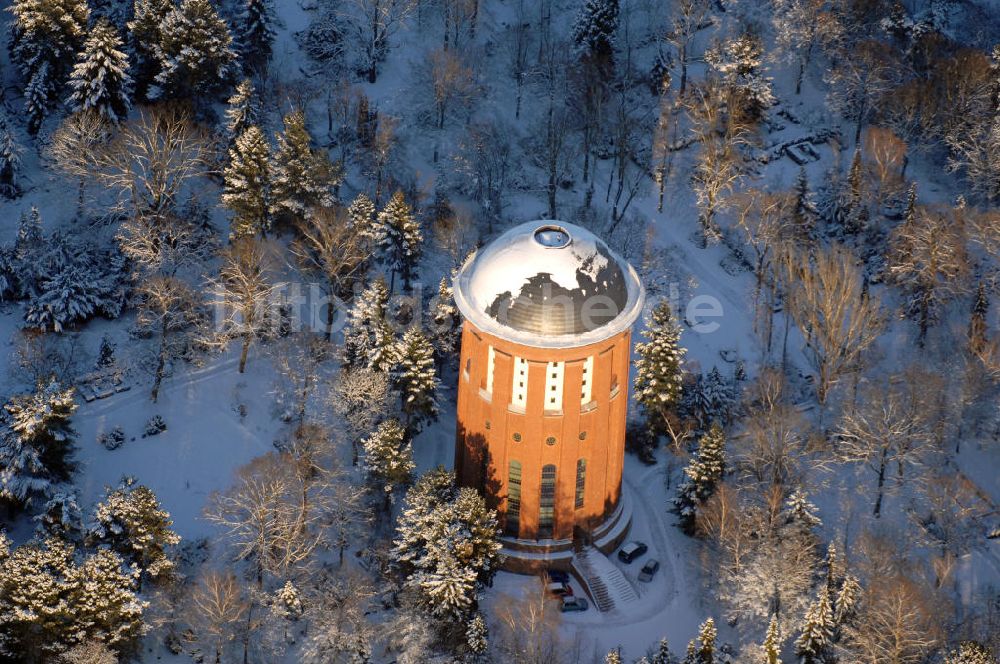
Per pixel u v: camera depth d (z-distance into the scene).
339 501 196.25
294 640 188.25
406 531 189.12
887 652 179.00
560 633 192.00
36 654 173.75
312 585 193.25
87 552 184.00
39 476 196.00
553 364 189.75
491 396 195.00
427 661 183.12
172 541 185.75
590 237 195.25
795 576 187.62
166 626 186.00
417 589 187.25
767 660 175.75
